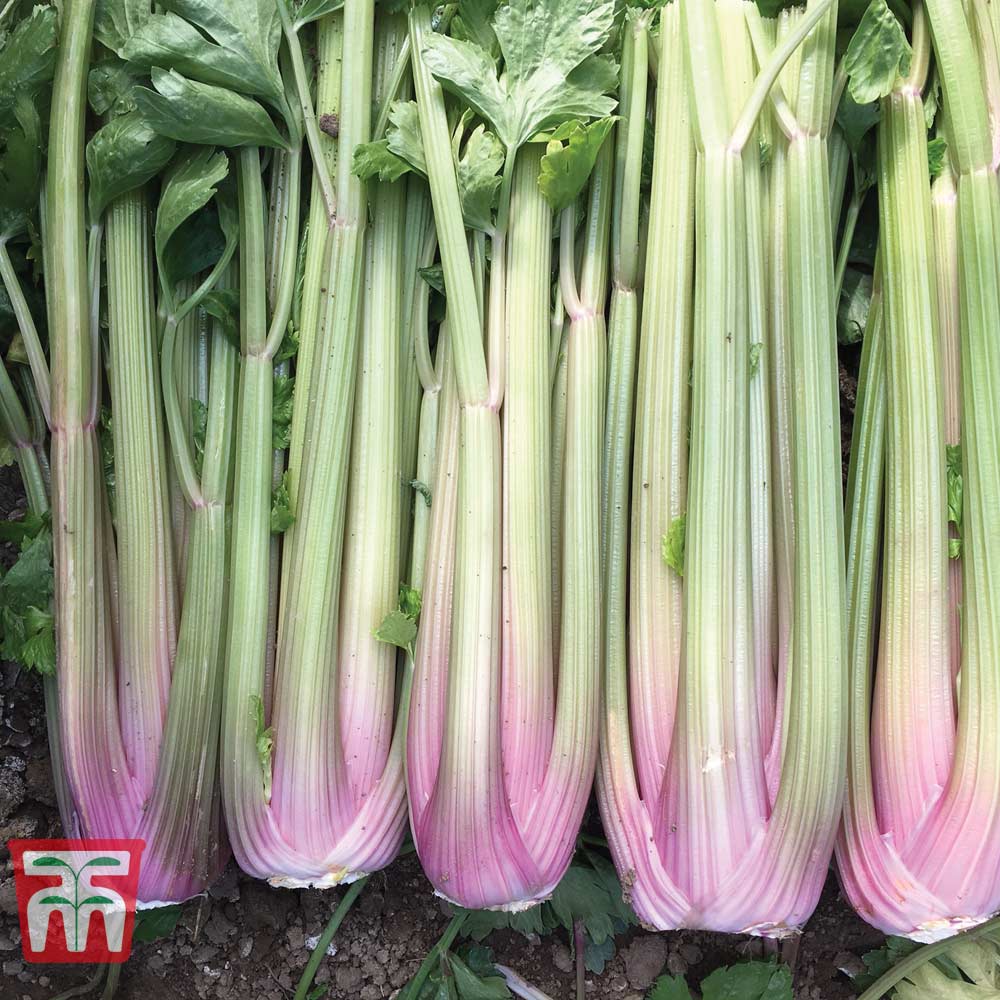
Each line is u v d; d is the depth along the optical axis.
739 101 0.47
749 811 0.45
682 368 0.48
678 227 0.48
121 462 0.50
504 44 0.47
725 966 0.56
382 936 0.56
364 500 0.50
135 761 0.50
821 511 0.45
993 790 0.45
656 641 0.48
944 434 0.48
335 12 0.50
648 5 0.49
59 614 0.49
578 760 0.48
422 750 0.48
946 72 0.47
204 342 0.53
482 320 0.49
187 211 0.48
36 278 0.52
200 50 0.48
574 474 0.49
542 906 0.55
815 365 0.46
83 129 0.49
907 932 0.46
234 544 0.49
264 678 0.49
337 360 0.49
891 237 0.48
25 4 0.52
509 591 0.48
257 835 0.48
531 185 0.48
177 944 0.56
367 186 0.49
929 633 0.47
